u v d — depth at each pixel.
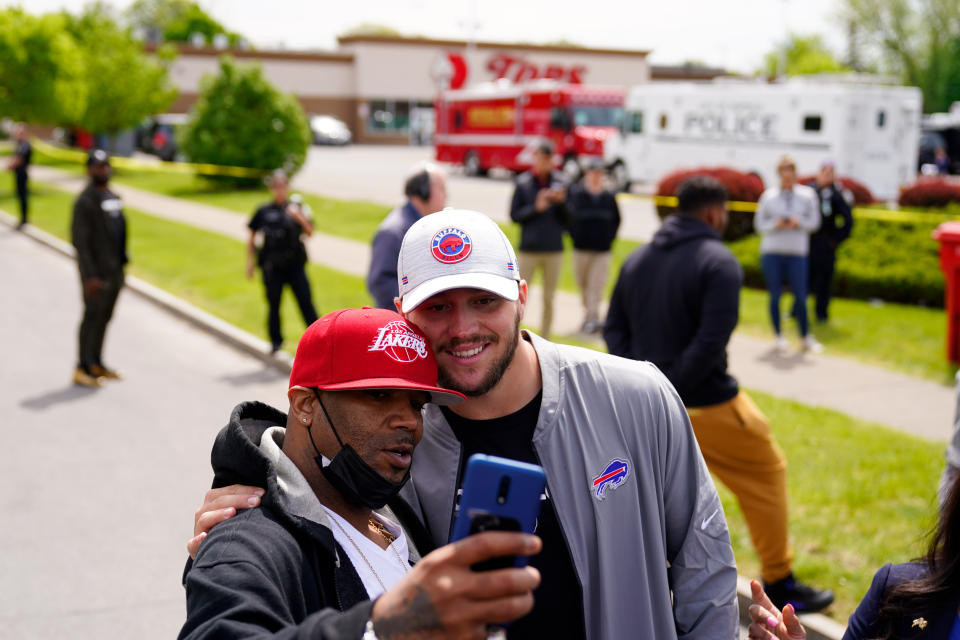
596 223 10.24
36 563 4.98
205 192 27.28
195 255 16.12
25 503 5.80
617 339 4.51
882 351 9.52
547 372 2.16
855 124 22.08
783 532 4.33
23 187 20.16
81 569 4.92
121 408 7.87
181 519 5.59
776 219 9.39
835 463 6.14
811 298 12.09
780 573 4.36
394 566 1.83
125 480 6.21
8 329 11.00
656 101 26.62
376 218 20.73
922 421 7.33
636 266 4.34
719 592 2.26
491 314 2.02
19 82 29.52
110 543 5.24
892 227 13.07
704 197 4.15
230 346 10.19
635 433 2.18
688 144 25.70
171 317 11.76
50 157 38.91
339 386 1.67
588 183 10.30
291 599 1.56
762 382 8.48
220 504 1.69
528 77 54.75
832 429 6.91
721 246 4.14
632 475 2.17
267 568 1.53
